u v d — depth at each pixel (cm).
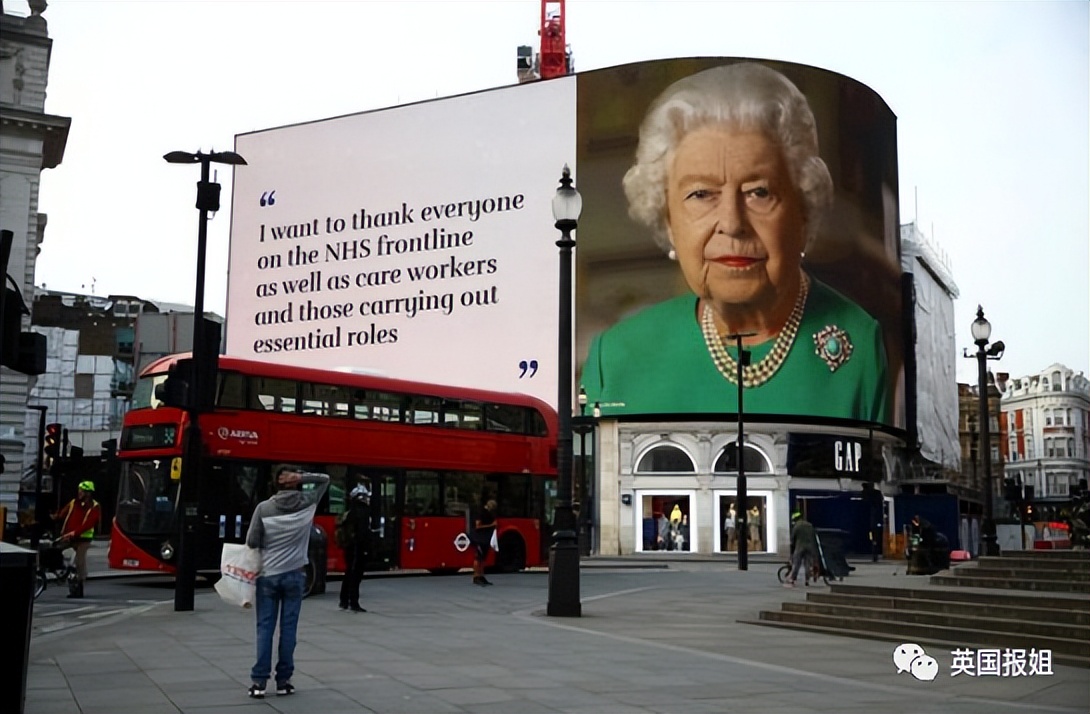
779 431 5284
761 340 5253
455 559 2661
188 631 1402
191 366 1688
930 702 917
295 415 2375
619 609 1877
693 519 5256
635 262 5416
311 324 6375
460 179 6000
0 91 4578
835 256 5403
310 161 6488
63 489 3947
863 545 5300
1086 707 909
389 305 6128
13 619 665
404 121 6216
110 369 7969
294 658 1142
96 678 991
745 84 5391
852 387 5375
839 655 1238
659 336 5328
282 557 891
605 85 5631
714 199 5316
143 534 2211
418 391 2658
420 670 1058
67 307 8531
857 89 5594
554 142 5741
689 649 1277
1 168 4509
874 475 5534
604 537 5300
